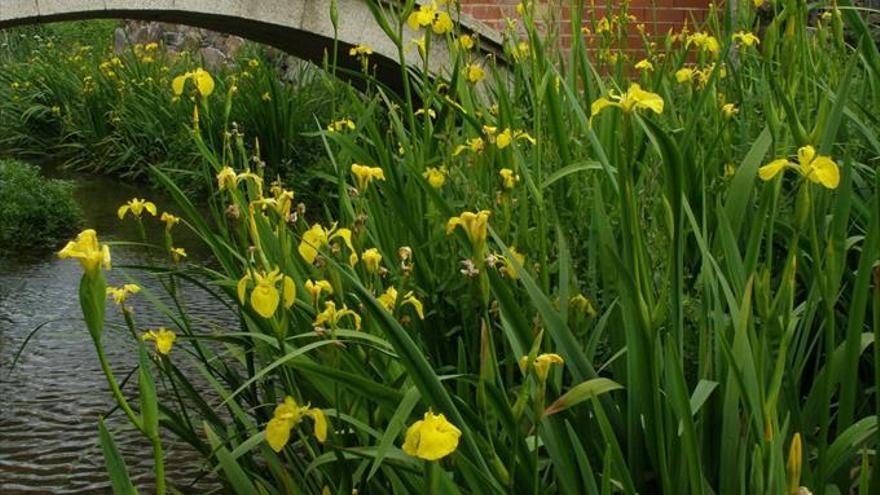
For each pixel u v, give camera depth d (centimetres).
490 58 295
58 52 1386
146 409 110
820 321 213
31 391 413
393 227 253
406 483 158
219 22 754
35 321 521
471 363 205
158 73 1146
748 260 162
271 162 881
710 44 288
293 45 842
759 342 139
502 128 268
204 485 316
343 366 173
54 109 1168
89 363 449
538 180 217
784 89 214
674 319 161
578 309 171
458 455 140
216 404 373
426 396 134
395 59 754
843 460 158
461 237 202
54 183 761
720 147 259
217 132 912
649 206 218
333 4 278
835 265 152
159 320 511
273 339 177
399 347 133
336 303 177
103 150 1102
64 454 350
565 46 685
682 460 152
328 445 160
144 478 323
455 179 261
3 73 1317
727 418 150
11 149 1201
